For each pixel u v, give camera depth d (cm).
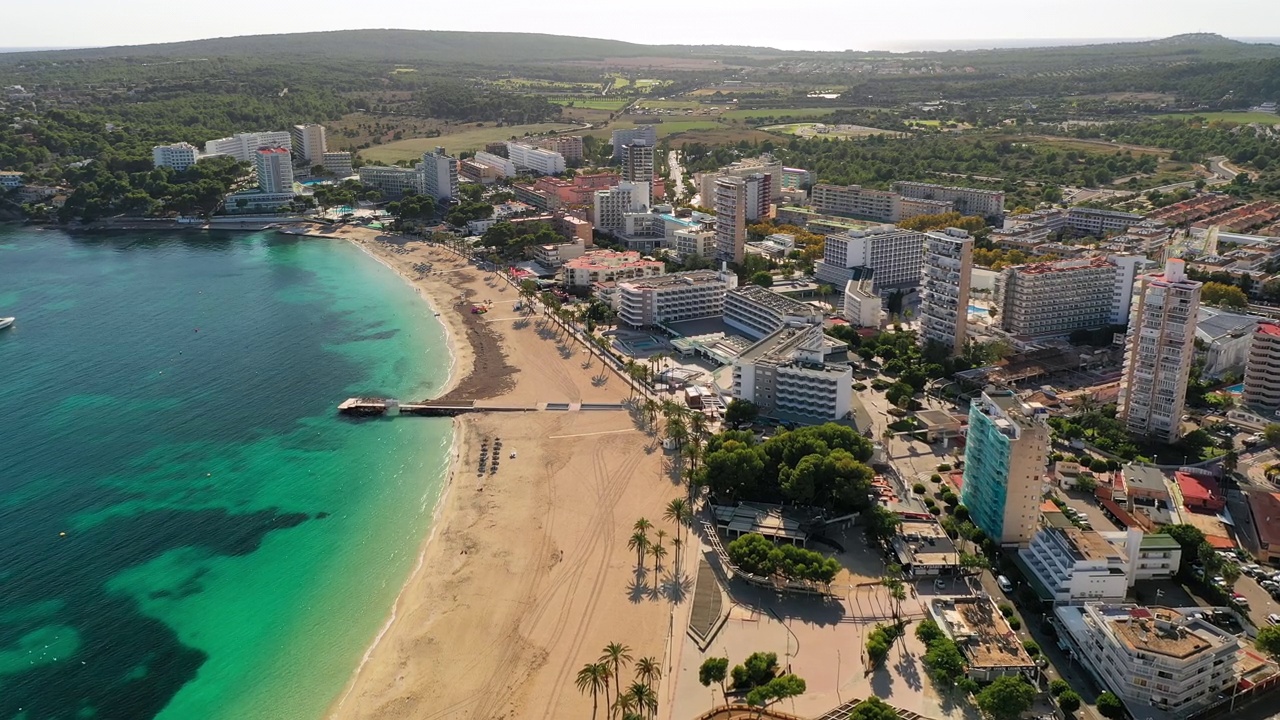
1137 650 19375
